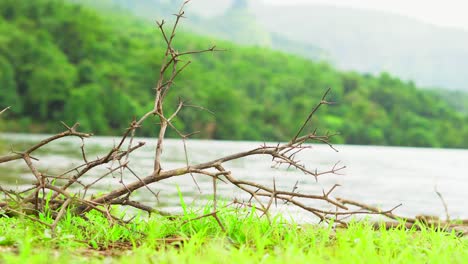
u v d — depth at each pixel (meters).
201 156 35.53
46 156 27.27
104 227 6.50
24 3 125.06
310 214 10.15
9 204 6.83
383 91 150.25
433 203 15.90
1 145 42.41
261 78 142.75
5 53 107.12
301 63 158.88
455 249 6.05
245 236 6.20
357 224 6.70
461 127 149.88
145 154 34.38
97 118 105.19
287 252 5.05
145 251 5.29
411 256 5.42
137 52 126.19
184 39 150.12
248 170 25.11
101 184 14.41
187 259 5.02
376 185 21.28
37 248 5.52
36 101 105.62
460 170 36.59
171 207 10.88
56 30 122.56
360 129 139.38
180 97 6.62
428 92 158.50
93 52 121.50
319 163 36.56
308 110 133.88
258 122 129.25
